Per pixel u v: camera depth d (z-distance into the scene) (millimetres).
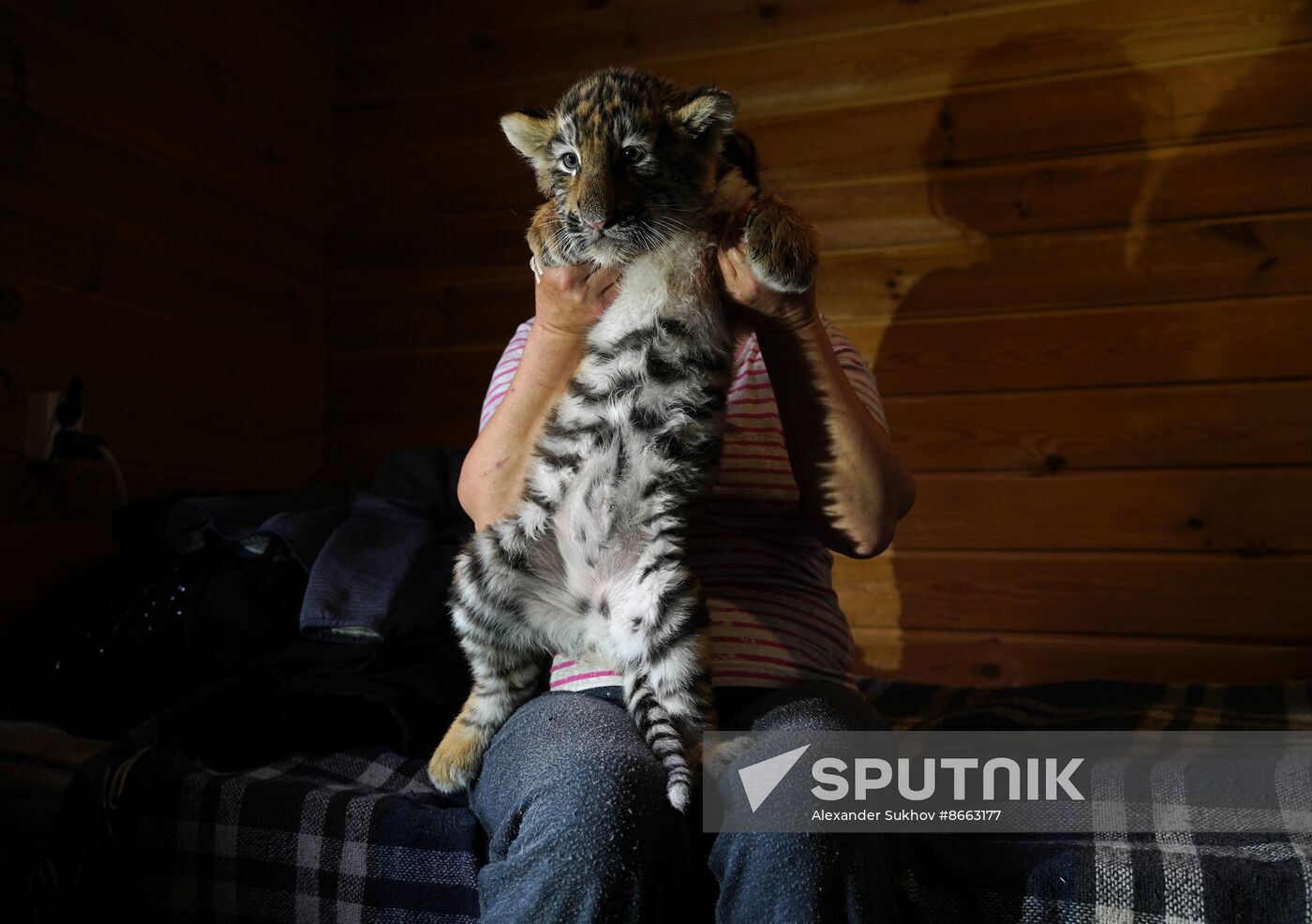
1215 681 2914
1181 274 2984
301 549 2408
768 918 1284
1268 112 2930
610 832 1296
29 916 1782
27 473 2699
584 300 1652
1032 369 3102
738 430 1830
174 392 3172
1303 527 2861
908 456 3207
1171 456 2975
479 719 1788
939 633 3162
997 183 3146
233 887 1750
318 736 2115
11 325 2660
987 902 1492
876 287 3250
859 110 3277
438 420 3680
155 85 3123
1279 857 1436
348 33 3887
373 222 3814
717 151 1790
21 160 2695
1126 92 3047
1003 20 3156
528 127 1832
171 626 2355
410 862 1661
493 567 1757
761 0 3389
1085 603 3035
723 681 1616
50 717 2338
